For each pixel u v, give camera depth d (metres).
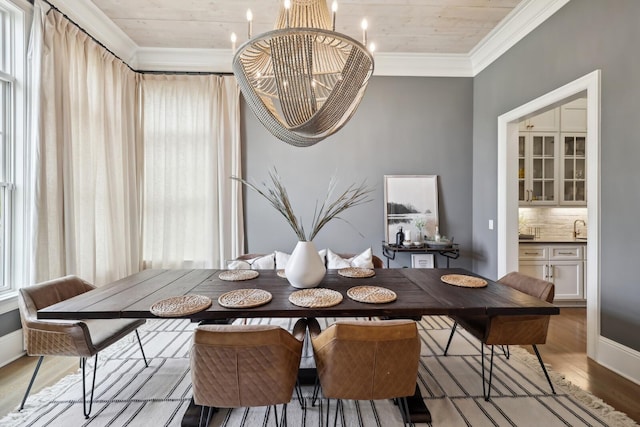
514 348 2.51
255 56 1.94
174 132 3.76
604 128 2.17
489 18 3.05
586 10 2.31
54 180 2.48
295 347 1.31
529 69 2.93
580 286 3.54
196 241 3.79
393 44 3.56
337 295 1.78
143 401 1.83
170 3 2.85
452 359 2.33
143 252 3.75
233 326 1.27
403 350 1.27
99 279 3.07
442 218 3.97
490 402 1.82
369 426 1.62
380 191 3.93
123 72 3.46
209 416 1.50
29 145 2.42
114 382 2.02
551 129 3.80
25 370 2.17
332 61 2.08
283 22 1.75
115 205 3.26
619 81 2.07
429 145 3.95
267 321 3.00
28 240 2.42
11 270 2.38
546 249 3.54
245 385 1.25
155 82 3.72
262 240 3.88
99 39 3.19
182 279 2.22
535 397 1.86
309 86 1.52
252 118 3.85
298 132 1.71
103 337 1.78
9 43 2.35
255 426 1.62
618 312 2.09
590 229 2.24
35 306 1.75
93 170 2.98
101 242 3.09
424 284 2.08
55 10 2.53
